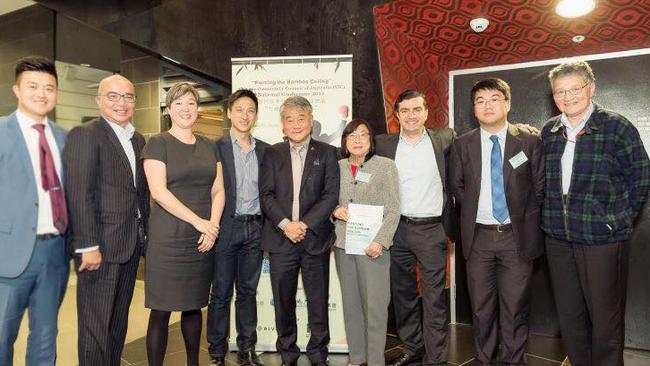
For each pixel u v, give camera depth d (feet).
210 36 11.93
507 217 8.16
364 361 8.75
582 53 10.98
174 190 7.48
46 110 6.61
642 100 10.44
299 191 8.50
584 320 7.83
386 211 8.38
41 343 6.83
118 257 7.06
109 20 13.26
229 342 10.25
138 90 17.75
